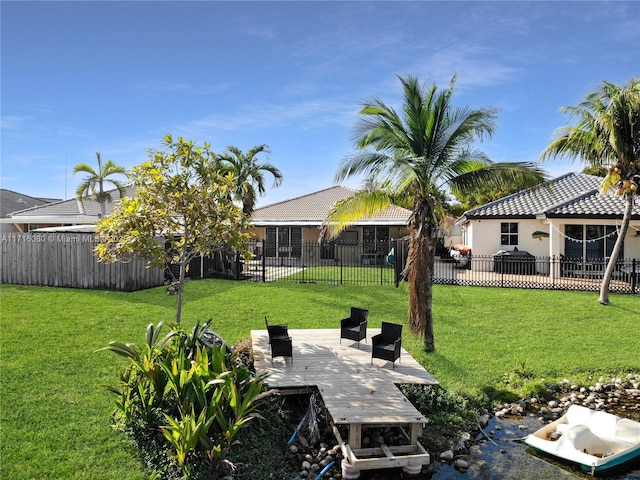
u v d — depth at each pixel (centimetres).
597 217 2152
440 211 1118
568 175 2836
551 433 744
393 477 645
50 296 1623
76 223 3222
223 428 618
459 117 1074
